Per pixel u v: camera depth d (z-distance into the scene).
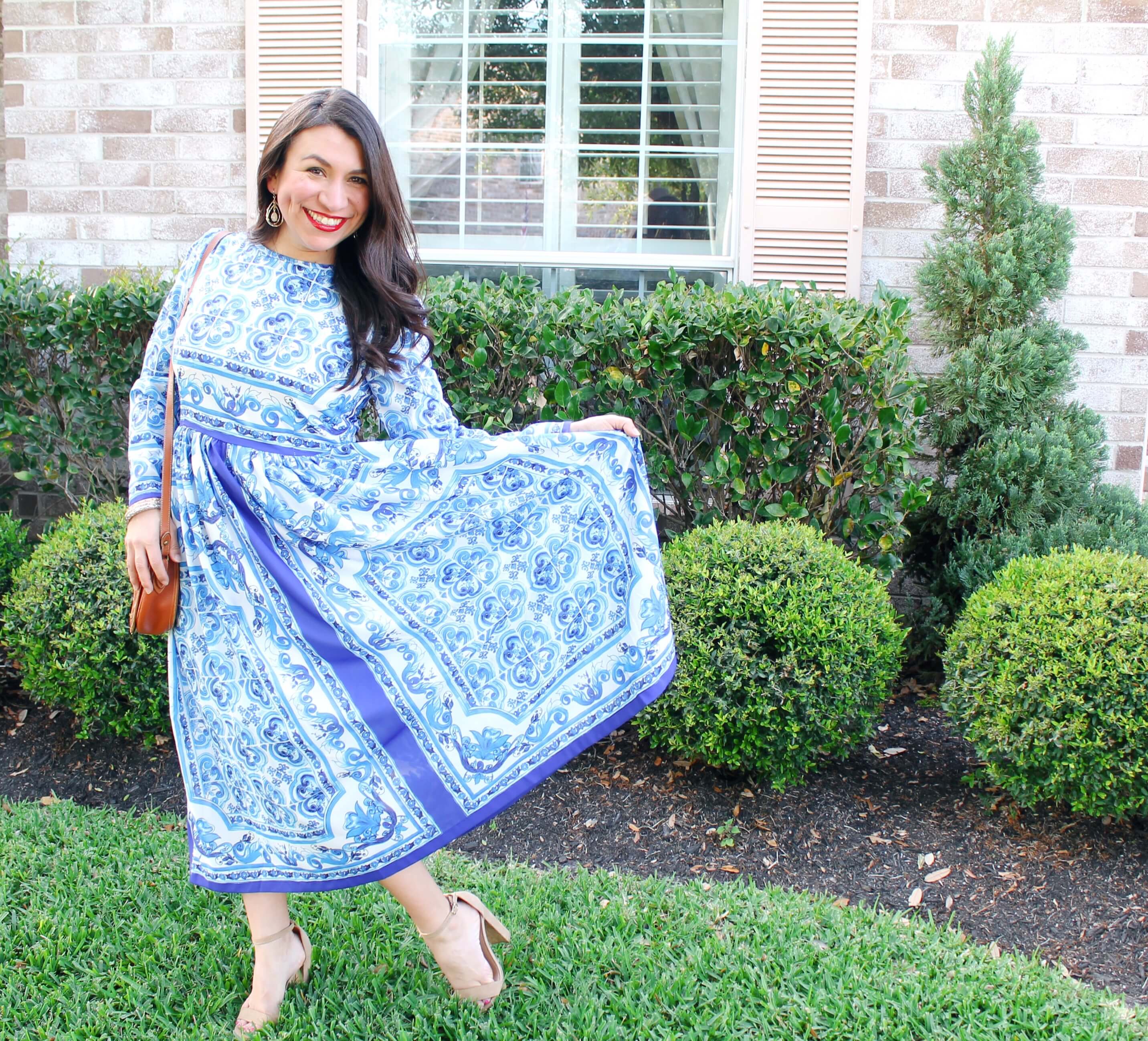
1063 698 2.83
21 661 3.57
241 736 1.97
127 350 4.30
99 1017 2.14
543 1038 2.09
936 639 4.23
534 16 4.87
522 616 2.17
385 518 2.06
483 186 4.99
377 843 2.00
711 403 3.97
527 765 2.15
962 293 4.16
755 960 2.39
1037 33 4.37
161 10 4.73
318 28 4.63
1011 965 2.42
